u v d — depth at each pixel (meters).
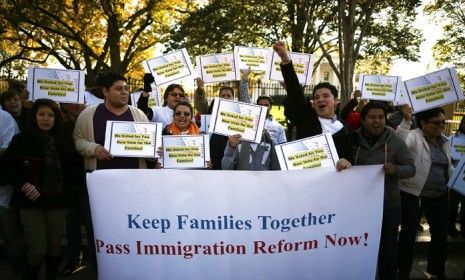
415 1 11.81
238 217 3.38
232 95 5.84
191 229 3.38
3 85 18.05
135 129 3.79
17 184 3.74
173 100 5.65
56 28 20.80
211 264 3.41
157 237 3.38
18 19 18.69
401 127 4.71
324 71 53.53
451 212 5.92
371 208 3.49
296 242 3.44
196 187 3.35
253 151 3.92
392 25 14.41
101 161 3.95
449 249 5.71
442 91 4.54
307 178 3.41
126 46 23.28
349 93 11.16
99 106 4.12
